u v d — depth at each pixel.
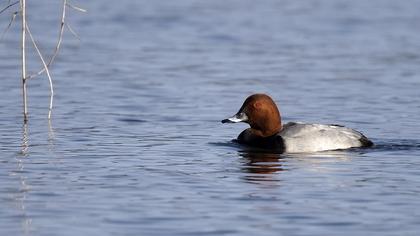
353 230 9.88
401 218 10.34
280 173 12.65
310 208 10.73
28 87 20.84
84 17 34.50
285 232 9.78
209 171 12.74
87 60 25.19
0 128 16.11
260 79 22.44
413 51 27.44
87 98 19.47
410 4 39.38
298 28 32.66
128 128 16.27
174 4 39.00
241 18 35.12
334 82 22.03
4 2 32.16
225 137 15.56
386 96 20.05
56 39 29.27
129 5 38.25
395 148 14.52
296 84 21.73
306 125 14.70
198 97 19.88
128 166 13.02
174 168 12.92
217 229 9.87
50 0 39.00
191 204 10.88
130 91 20.44
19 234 9.68
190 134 15.80
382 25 33.34
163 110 18.23
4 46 27.80
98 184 11.87
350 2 40.16
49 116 17.14
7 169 12.74
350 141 14.55
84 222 10.10
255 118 14.87
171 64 24.70
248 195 11.34
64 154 13.84
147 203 10.91
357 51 27.48
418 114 17.84
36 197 11.17
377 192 11.54
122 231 9.77
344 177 12.41
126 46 28.06
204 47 28.17
